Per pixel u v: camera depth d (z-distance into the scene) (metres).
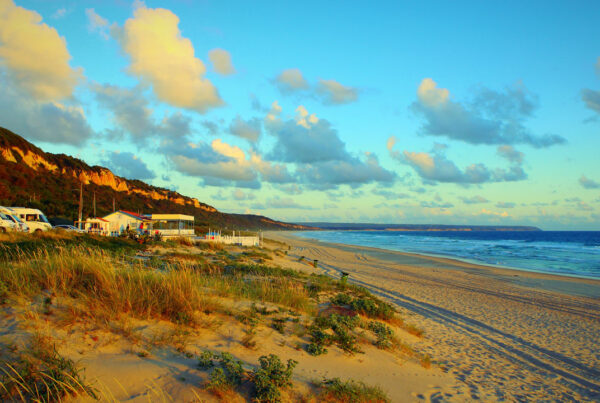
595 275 27.72
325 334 6.41
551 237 125.81
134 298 5.52
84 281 6.03
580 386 6.94
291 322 6.99
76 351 3.99
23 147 59.88
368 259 35.66
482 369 7.27
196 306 6.03
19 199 43.66
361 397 4.36
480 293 18.08
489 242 84.12
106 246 17.92
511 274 27.08
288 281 12.49
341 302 10.63
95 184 74.19
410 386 5.45
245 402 3.72
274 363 4.41
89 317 4.85
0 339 3.86
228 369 4.12
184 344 4.72
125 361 4.01
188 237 27.75
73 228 28.78
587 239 106.12
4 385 3.05
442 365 7.09
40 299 5.16
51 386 3.17
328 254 39.91
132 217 33.19
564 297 18.11
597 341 10.54
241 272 13.96
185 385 3.74
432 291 17.72
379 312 9.75
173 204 102.12
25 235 16.50
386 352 6.89
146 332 4.89
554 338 10.58
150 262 11.95
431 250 54.12
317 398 4.19
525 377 7.12
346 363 5.74
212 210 128.75
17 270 6.03
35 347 3.78
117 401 3.27
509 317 13.02
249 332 5.79
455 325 11.19
